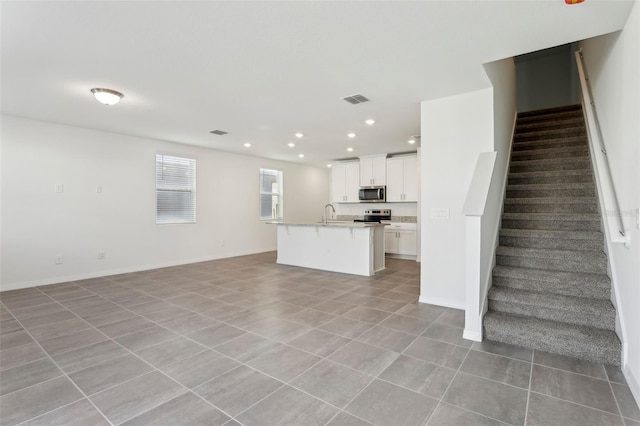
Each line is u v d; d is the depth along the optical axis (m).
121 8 2.00
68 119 4.60
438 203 3.71
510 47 2.52
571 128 4.54
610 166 2.67
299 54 2.64
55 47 2.51
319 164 9.29
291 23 2.18
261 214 8.14
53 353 2.57
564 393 2.00
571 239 3.24
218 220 7.11
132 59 2.72
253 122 4.77
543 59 6.73
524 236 3.46
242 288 4.60
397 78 3.12
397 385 2.10
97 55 2.65
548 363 2.37
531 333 2.59
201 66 2.87
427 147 3.76
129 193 5.67
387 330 3.02
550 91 6.66
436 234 3.74
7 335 2.92
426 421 1.75
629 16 2.06
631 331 2.10
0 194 4.38
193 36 2.35
